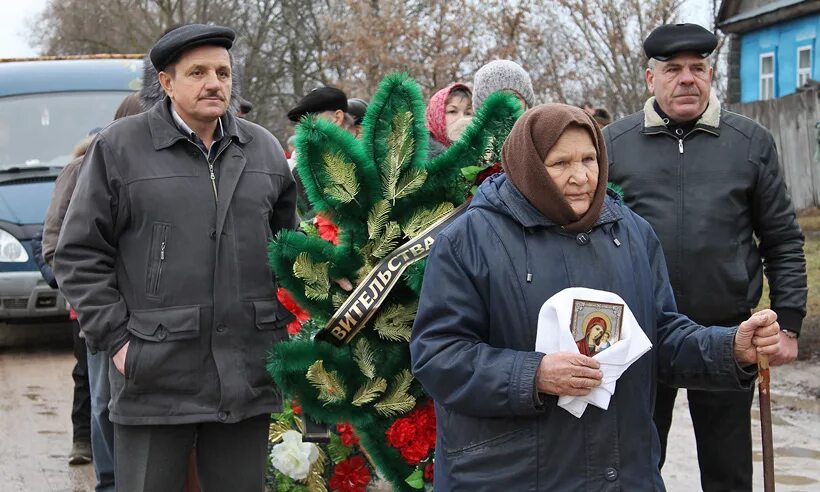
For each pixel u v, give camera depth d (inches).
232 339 142.2
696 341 113.7
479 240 111.4
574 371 103.0
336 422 152.6
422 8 815.7
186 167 142.5
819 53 962.7
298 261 146.8
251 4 1280.8
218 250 141.5
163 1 1274.6
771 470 112.9
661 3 717.9
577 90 766.5
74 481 234.4
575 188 110.7
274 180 149.9
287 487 177.9
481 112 153.4
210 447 145.6
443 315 111.0
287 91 1289.4
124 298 142.0
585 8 722.8
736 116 169.3
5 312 375.2
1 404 310.7
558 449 107.3
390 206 152.0
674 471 229.8
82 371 242.1
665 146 168.1
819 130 690.2
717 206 165.2
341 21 842.2
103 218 140.6
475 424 110.0
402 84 154.3
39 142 404.5
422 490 158.6
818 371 315.3
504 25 769.6
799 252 168.9
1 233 374.0
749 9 1067.3
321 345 149.0
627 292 111.2
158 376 138.9
